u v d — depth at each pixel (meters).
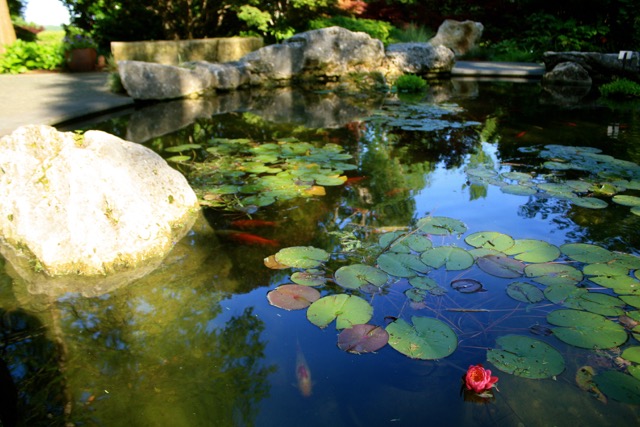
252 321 1.76
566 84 8.38
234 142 4.22
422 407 1.37
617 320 1.74
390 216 2.69
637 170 3.48
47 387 1.44
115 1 10.71
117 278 2.05
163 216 2.43
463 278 2.03
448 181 3.27
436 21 14.44
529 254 2.21
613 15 10.83
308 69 8.37
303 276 2.05
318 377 1.49
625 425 1.30
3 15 9.49
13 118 4.44
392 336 1.65
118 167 2.34
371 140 4.41
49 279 2.05
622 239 2.39
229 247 2.34
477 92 7.54
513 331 1.69
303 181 3.23
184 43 8.45
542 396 1.40
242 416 1.34
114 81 6.50
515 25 13.59
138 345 1.63
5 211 2.37
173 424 1.31
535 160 3.76
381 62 8.85
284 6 11.05
